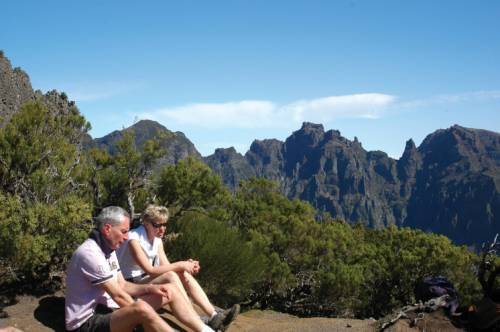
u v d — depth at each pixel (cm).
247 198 2231
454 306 767
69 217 742
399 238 2477
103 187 973
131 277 600
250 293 1648
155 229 612
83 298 474
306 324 807
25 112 906
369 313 2136
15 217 703
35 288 744
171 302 525
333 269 1881
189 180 1047
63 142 933
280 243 1884
